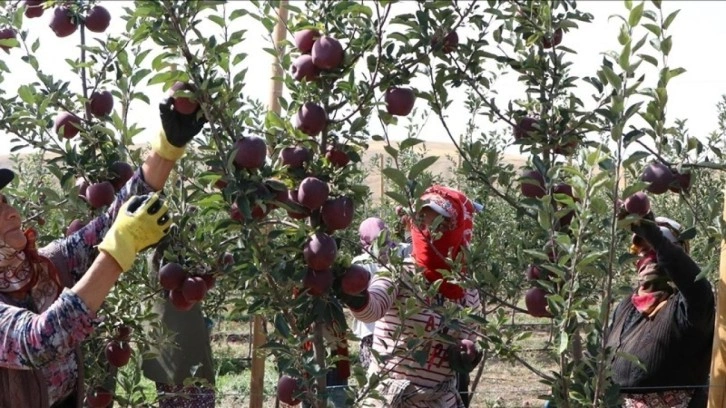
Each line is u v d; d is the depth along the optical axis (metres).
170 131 2.75
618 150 2.59
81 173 3.44
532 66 3.18
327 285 2.72
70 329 2.31
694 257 5.01
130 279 3.61
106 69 3.62
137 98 3.60
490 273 3.10
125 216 2.41
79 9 3.49
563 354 2.90
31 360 2.32
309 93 2.86
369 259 3.06
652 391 3.74
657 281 3.74
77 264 2.91
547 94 3.24
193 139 3.05
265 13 2.92
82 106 3.72
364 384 2.96
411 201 2.86
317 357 2.92
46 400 2.56
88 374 3.52
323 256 2.67
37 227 4.11
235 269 2.89
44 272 2.74
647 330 3.74
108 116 3.55
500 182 3.38
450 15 3.01
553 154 3.25
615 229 2.65
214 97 2.72
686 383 3.68
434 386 3.45
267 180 2.66
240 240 3.04
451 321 2.99
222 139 2.75
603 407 2.82
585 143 3.12
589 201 2.59
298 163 2.76
